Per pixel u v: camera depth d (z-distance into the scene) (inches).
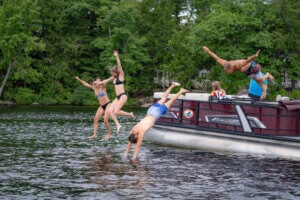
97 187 447.2
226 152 666.2
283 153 634.8
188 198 413.7
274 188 453.7
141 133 570.6
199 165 563.5
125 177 490.0
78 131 930.1
